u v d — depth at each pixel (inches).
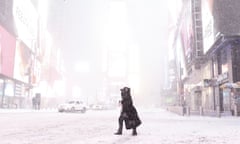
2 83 1753.2
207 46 1427.2
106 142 250.5
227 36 1102.4
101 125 474.3
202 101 1759.4
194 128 416.8
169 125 488.4
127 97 328.2
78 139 274.4
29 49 2343.8
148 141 257.4
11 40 1835.6
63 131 358.3
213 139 272.8
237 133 335.9
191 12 1768.0
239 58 1098.7
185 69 2282.2
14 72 1887.3
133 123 318.7
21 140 265.1
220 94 1314.0
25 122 522.0
